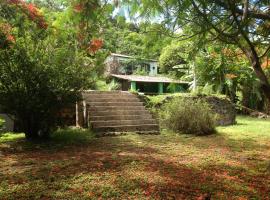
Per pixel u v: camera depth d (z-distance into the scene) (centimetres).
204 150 774
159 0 400
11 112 859
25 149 771
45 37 825
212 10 418
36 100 821
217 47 516
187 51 513
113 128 1024
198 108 1095
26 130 895
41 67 822
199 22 425
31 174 539
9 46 809
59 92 845
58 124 909
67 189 464
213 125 1084
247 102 2119
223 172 571
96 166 591
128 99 1208
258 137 1006
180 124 1071
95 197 433
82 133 976
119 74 2672
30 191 454
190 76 1708
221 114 1361
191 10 405
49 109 855
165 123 1113
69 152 734
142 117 1119
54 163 618
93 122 1026
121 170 565
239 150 782
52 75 834
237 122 1502
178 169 581
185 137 987
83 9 414
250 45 410
